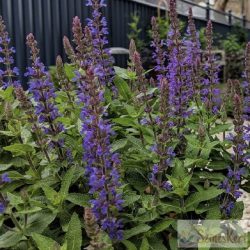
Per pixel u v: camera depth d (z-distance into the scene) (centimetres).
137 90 311
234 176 261
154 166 239
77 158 255
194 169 271
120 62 862
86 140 212
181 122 289
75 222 203
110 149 235
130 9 1017
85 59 309
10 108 261
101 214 213
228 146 295
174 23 304
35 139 261
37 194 241
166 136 239
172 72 296
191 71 315
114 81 323
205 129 275
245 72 329
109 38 906
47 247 198
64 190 219
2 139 285
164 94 242
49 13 696
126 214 225
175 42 302
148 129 275
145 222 236
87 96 225
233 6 2541
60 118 264
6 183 242
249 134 283
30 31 648
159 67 332
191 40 336
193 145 254
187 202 239
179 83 290
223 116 312
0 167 242
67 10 751
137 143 261
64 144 253
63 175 243
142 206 241
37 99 245
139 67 284
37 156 254
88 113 212
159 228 229
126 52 704
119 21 956
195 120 308
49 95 246
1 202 209
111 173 211
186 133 293
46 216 217
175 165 247
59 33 731
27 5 643
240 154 261
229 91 327
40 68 248
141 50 984
